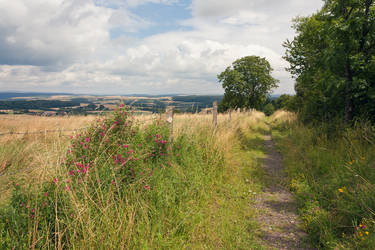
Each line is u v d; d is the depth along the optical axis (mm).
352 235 3266
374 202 3570
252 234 3578
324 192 4789
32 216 2584
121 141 4230
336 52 7797
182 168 5121
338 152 6582
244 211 4355
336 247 3012
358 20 7117
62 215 2715
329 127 9078
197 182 4867
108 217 2916
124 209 3234
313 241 3387
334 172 5328
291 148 9641
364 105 8180
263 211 4426
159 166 4625
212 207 4410
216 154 6320
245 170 6859
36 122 8070
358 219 3539
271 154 9469
